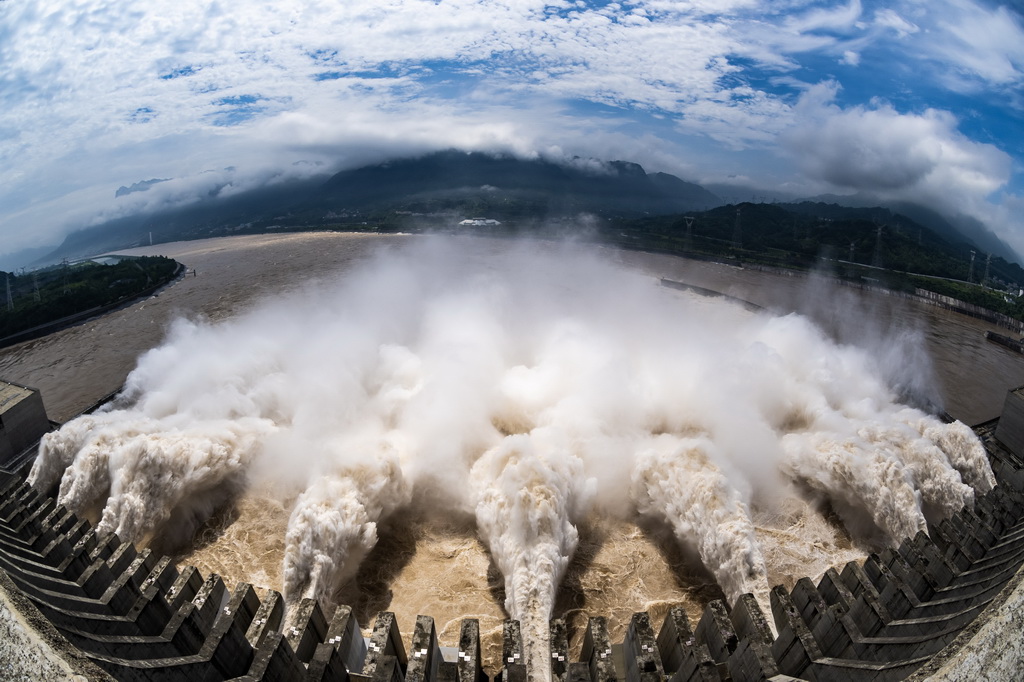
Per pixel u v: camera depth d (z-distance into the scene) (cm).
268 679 2462
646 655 2738
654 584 4253
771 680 2414
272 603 3155
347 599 4106
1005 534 3747
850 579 3497
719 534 4144
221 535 4675
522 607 3853
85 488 4731
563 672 2967
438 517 4841
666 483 4703
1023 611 2409
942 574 3394
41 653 2233
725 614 3017
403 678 2784
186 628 2878
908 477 4597
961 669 2295
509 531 4247
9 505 3781
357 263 16025
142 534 4503
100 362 9681
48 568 3155
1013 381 8606
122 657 2516
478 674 2980
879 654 2697
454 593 4159
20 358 10238
